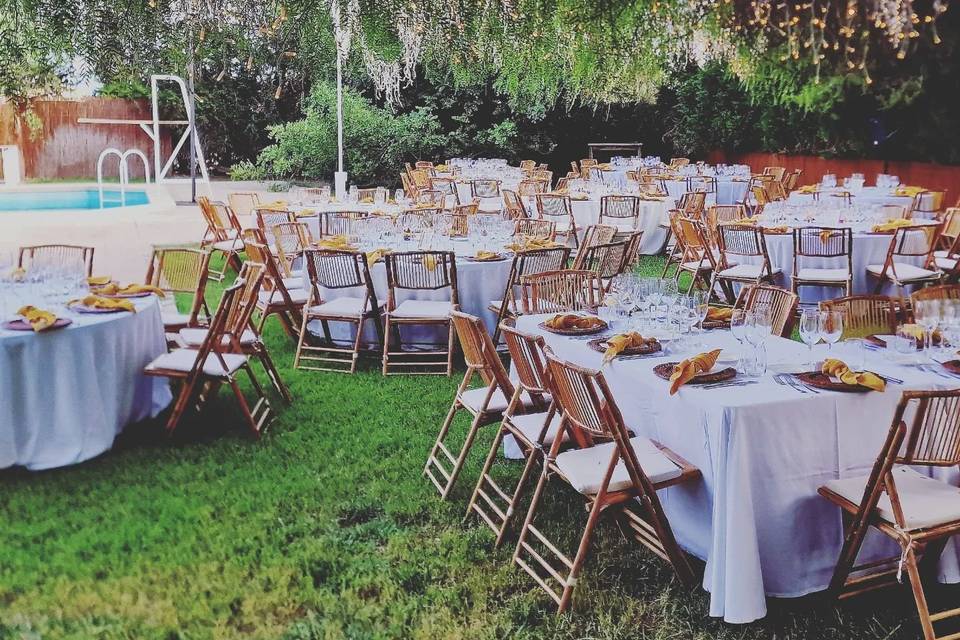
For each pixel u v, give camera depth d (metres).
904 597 3.11
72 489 3.98
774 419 2.90
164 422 4.87
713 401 2.93
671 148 18.62
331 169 16.92
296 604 3.09
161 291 5.03
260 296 6.37
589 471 3.14
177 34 3.63
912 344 3.52
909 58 10.67
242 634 2.92
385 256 5.91
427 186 12.50
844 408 2.98
